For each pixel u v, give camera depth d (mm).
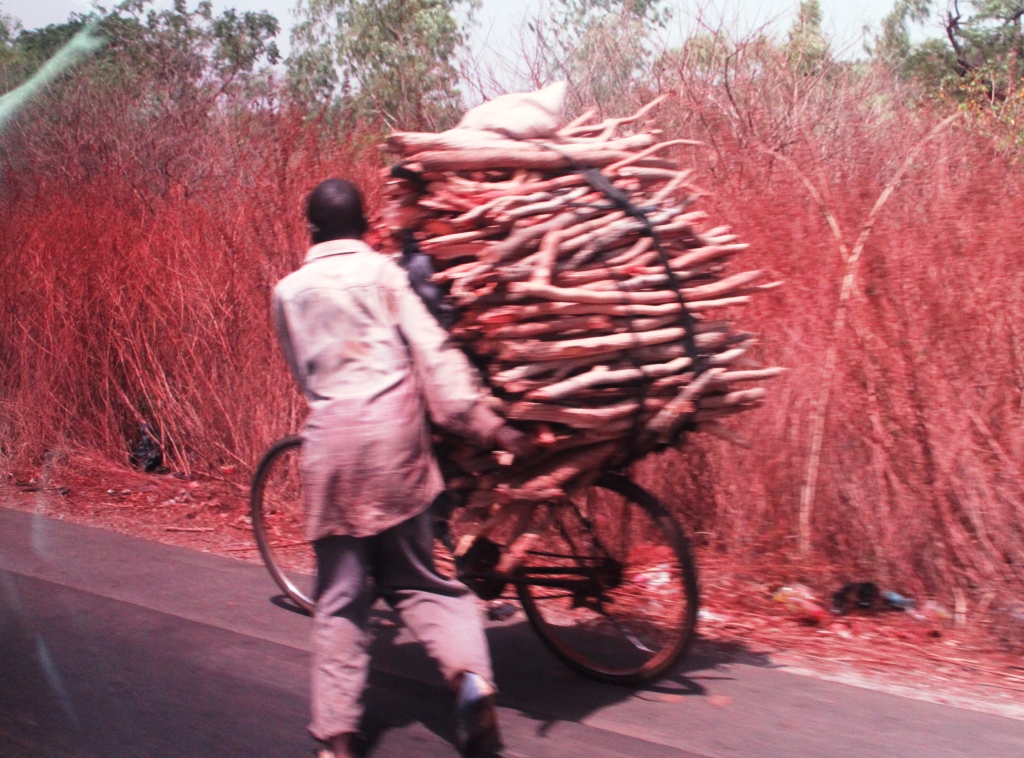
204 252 7559
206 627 4645
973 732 3611
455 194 3420
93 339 7926
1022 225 5102
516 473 3615
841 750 3482
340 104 7352
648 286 3533
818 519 5188
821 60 7477
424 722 3738
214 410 7449
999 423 4953
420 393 3400
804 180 5426
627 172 3660
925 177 5488
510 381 3338
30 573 5445
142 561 5668
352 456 3287
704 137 6742
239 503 6840
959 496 4766
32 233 8336
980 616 4602
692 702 3877
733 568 5262
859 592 4859
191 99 9906
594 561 4043
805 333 5250
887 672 4168
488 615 4719
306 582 5094
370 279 3346
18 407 7957
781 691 3969
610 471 3939
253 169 7199
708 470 5551
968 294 5031
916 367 4977
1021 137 5695
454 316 3350
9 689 3988
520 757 3455
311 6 11211
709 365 3650
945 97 8445
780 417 5262
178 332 7641
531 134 3555
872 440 5070
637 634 4059
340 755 3385
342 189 3502
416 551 3432
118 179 8891
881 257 5145
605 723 3701
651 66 7469
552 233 3330
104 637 4520
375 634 4539
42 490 7277
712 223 5633
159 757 3477
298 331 3398
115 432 7938
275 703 3877
